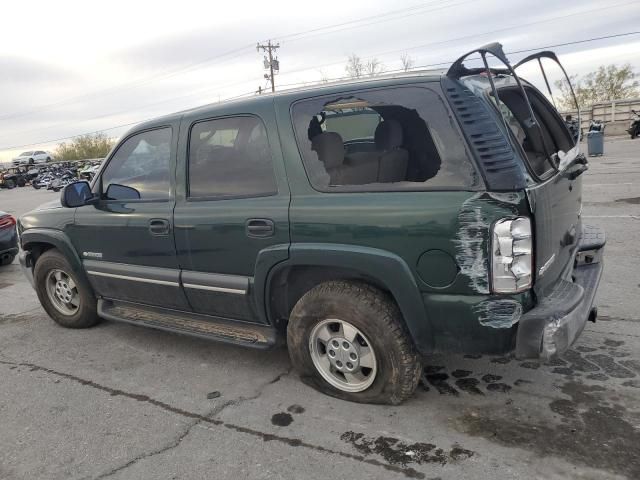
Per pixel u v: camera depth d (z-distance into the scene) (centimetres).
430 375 351
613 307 447
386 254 279
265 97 332
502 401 314
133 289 414
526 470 252
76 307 487
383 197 282
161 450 291
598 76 4769
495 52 260
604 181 1178
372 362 308
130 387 371
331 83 317
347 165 298
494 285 258
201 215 351
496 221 253
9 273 790
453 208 261
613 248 627
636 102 2873
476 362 365
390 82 289
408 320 285
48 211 468
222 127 347
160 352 429
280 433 299
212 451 287
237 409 329
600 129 2059
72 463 285
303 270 326
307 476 260
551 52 336
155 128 387
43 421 331
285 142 317
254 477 262
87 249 437
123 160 409
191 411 331
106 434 312
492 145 259
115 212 408
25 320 539
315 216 300
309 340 327
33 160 5222
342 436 291
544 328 257
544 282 278
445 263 266
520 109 326
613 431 278
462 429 289
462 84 275
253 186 331
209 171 354
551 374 341
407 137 285
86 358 427
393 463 265
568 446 267
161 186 380
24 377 399
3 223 800
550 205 281
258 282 329
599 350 370
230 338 363
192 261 363
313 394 340
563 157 322
